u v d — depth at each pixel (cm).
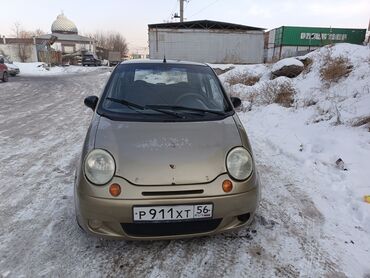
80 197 220
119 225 217
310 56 1084
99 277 218
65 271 222
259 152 491
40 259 234
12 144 537
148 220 214
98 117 271
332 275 222
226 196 220
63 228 274
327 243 258
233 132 254
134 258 238
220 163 225
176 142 233
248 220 240
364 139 467
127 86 315
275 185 367
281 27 2616
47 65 3562
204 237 264
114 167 216
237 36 2364
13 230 270
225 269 228
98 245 251
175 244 255
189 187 215
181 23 2344
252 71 1259
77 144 543
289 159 455
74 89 1522
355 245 256
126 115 270
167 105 292
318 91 802
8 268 223
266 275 222
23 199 328
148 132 243
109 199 211
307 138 527
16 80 2022
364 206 306
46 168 420
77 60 4934
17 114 830
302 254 244
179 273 223
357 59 897
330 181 371
